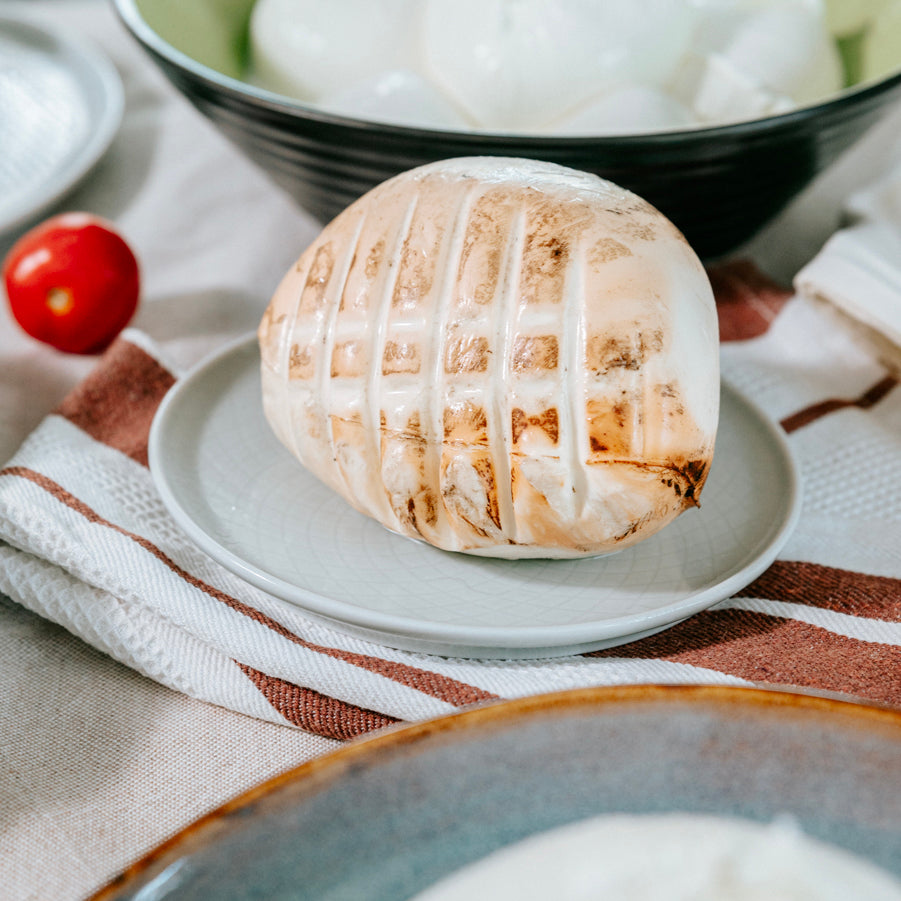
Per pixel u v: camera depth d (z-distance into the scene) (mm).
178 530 404
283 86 521
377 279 375
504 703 304
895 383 474
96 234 490
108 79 669
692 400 361
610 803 297
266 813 291
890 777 298
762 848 293
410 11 502
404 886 289
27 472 406
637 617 357
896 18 528
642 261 363
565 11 473
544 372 357
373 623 357
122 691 377
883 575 394
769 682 356
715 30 500
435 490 371
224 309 520
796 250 563
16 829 346
